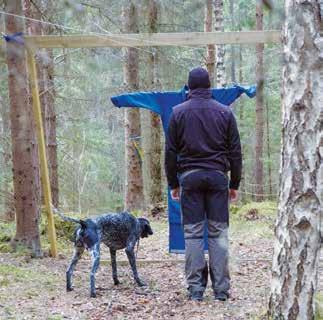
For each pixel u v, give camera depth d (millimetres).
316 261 5941
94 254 8320
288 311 6016
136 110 19141
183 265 10648
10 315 7035
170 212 10109
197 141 7793
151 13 17531
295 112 5688
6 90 17594
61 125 23531
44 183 10875
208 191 7918
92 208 28500
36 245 11023
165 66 20781
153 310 7477
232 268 10055
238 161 7965
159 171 20250
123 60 18219
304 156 5715
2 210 21281
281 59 5562
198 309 7473
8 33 8906
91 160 29562
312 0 5480
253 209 16516
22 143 10883
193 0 7344
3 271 9375
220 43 9789
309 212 5805
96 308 7570
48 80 17578
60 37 9609
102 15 14711
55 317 7020
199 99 7918
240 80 25094
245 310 7273
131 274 9914
